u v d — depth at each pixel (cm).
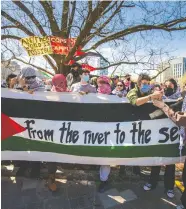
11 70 631
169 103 394
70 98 394
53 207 365
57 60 632
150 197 399
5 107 390
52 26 575
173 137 393
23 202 373
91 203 378
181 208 366
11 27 588
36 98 393
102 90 424
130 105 393
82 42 584
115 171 478
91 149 394
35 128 394
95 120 396
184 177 351
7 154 393
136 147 392
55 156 395
